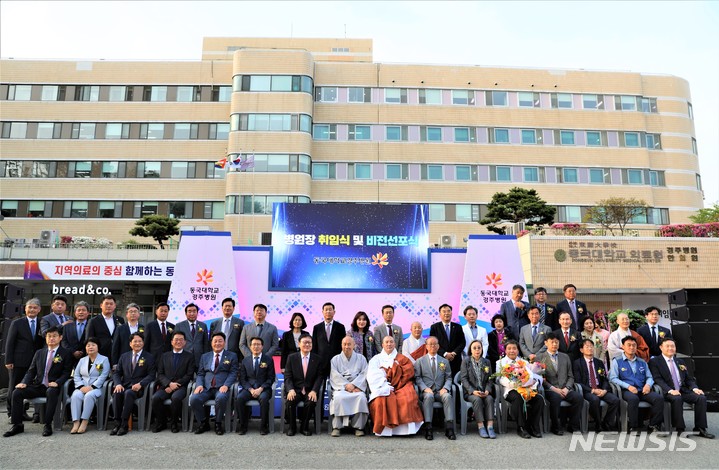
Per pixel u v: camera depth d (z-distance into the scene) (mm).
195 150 36406
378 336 9492
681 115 39812
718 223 21797
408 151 37250
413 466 6715
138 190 35906
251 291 11148
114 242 35219
